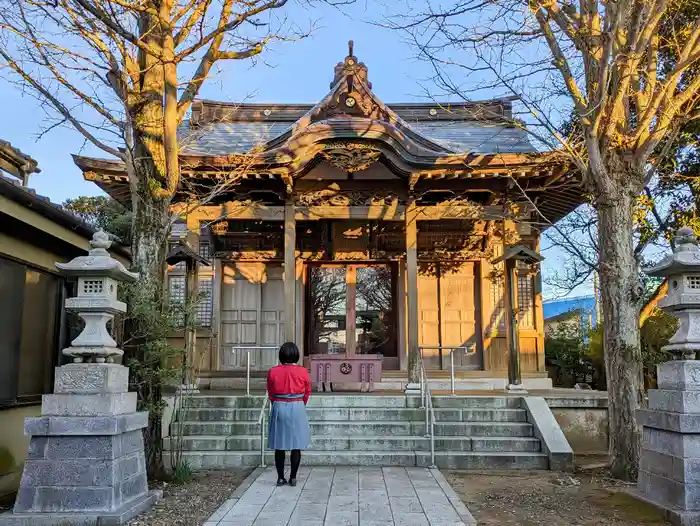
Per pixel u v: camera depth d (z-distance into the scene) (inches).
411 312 426.6
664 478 226.1
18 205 284.8
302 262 521.7
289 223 440.8
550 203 508.1
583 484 273.6
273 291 523.2
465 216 455.2
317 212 470.3
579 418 361.4
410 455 312.3
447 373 504.7
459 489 264.4
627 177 300.0
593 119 302.0
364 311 528.7
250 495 243.6
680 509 212.5
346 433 342.0
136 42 258.2
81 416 207.8
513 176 418.6
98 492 203.0
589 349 610.2
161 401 275.9
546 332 781.3
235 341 514.0
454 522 204.8
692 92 297.3
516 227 504.1
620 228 297.3
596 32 296.5
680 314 231.6
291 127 430.3
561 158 385.1
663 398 231.8
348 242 520.4
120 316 264.4
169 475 276.4
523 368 519.5
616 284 295.1
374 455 313.1
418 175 422.9
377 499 237.5
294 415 257.0
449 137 559.2
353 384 483.2
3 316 293.0
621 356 290.4
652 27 283.7
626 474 281.3
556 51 308.0
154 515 215.0
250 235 513.7
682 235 234.7
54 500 202.2
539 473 299.7
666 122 294.5
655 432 235.5
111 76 290.2
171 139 285.3
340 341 525.7
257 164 410.3
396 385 489.7
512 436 336.8
